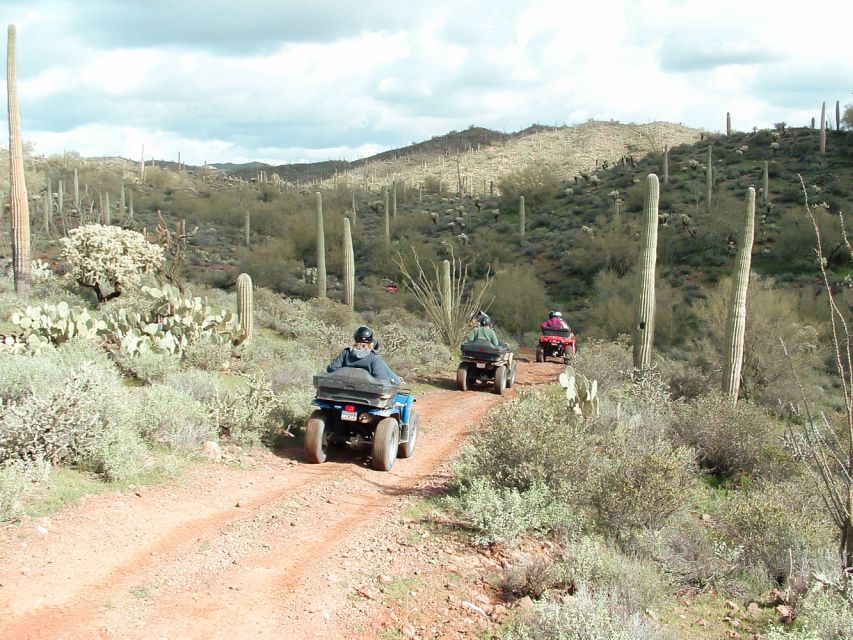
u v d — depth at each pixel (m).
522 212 57.34
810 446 6.27
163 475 7.57
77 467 7.13
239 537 6.21
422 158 175.12
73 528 5.76
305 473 8.73
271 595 5.12
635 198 55.94
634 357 16.31
